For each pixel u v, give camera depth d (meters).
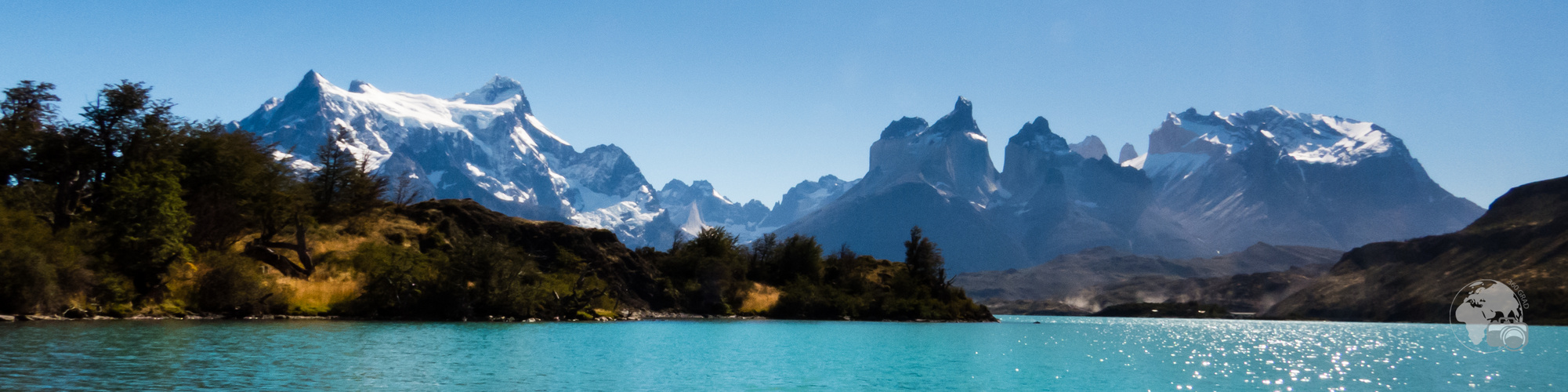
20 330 38.75
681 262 104.31
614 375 30.02
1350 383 33.69
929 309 111.44
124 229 54.66
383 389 24.94
